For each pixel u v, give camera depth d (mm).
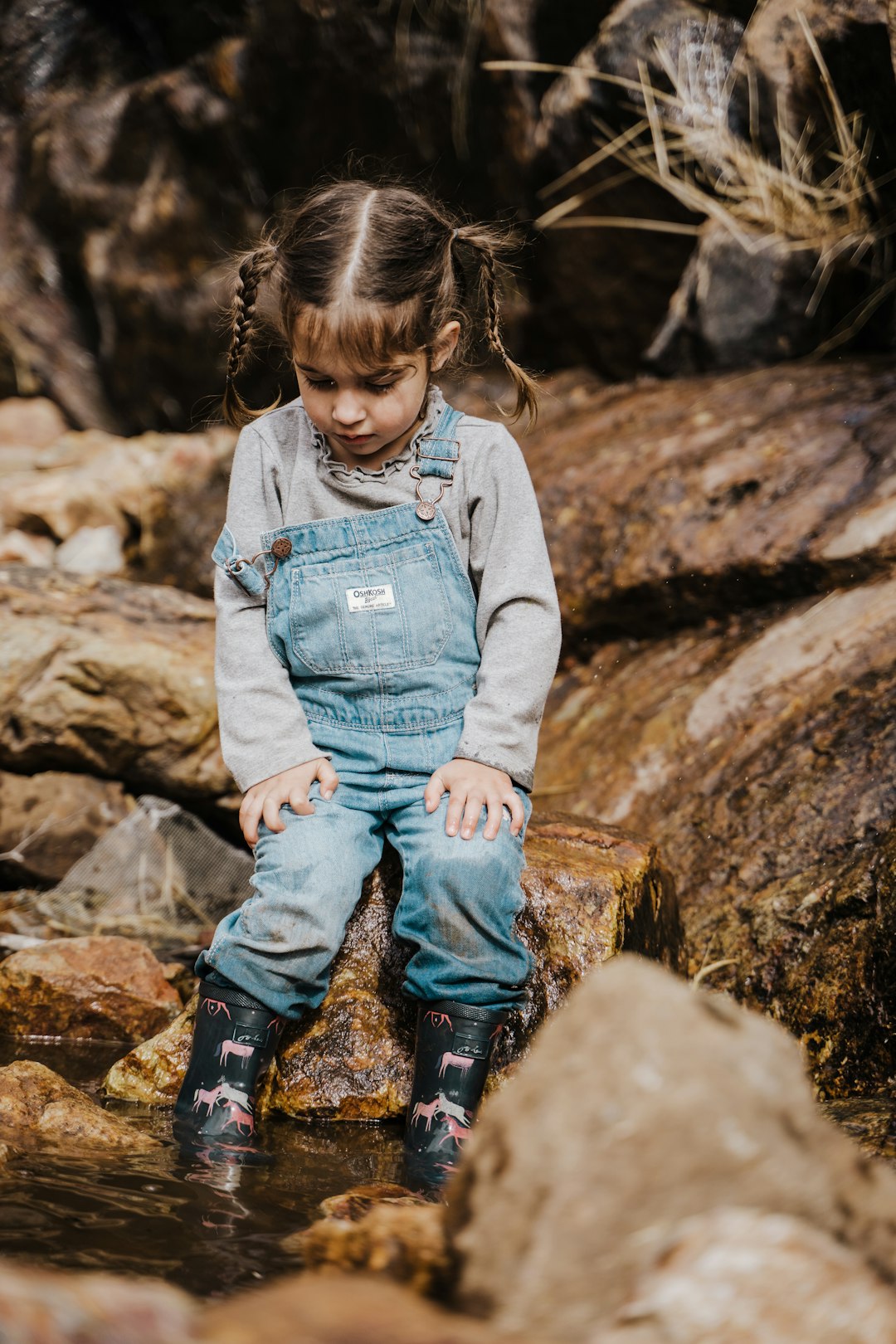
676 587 3508
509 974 2047
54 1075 1991
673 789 2957
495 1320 1079
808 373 3988
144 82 6238
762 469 3525
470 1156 1208
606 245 4809
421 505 2199
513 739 2113
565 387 4973
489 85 5051
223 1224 1528
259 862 2088
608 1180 1094
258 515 2252
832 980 2252
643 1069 1126
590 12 4738
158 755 3568
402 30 5258
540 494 4008
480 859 1996
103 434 6508
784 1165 1093
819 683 2932
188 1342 957
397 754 2164
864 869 2320
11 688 3430
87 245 6430
